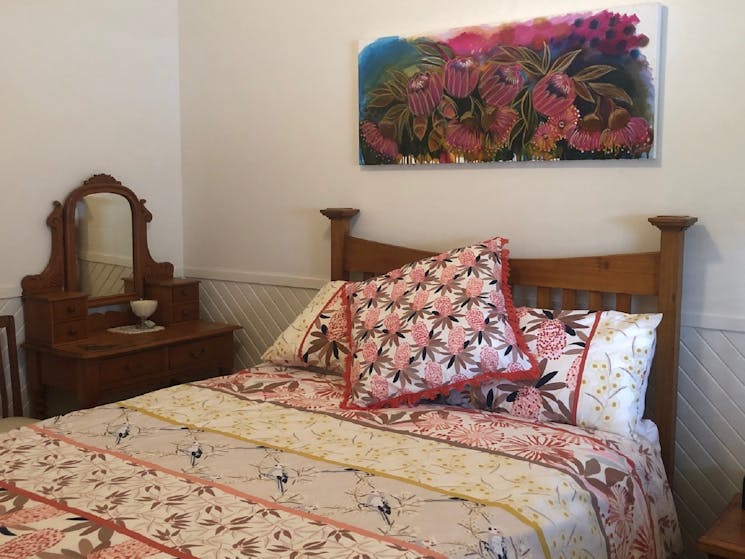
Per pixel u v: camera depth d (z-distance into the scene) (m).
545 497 1.85
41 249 3.28
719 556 2.01
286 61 3.44
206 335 3.44
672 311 2.49
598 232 2.71
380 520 1.71
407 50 3.03
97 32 3.42
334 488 1.88
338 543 1.60
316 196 3.42
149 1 3.63
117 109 3.53
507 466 2.02
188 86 3.77
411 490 1.87
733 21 2.42
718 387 2.55
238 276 3.71
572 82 2.67
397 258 3.10
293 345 2.92
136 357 3.18
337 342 2.82
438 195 3.06
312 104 3.38
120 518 1.73
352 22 3.22
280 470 2.00
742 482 2.39
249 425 2.36
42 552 1.58
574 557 1.81
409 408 2.50
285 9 3.41
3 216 3.14
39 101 3.23
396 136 3.10
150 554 1.56
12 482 1.94
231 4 3.57
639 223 2.63
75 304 3.23
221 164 3.71
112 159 3.53
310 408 2.52
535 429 2.32
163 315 3.59
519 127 2.80
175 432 2.30
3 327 3.07
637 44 2.54
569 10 2.69
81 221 3.37
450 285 2.57
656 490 2.29
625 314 2.51
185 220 3.86
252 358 3.73
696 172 2.52
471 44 2.87
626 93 2.58
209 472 1.99
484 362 2.42
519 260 2.81
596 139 2.65
